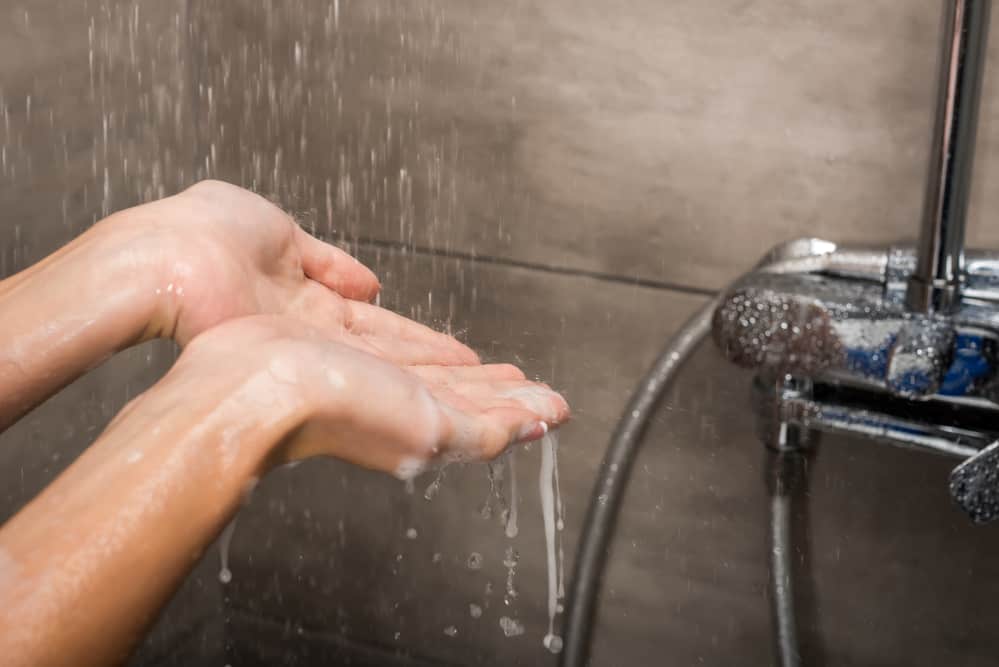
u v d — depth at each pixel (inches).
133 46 49.4
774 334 39.2
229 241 36.9
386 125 48.6
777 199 45.0
